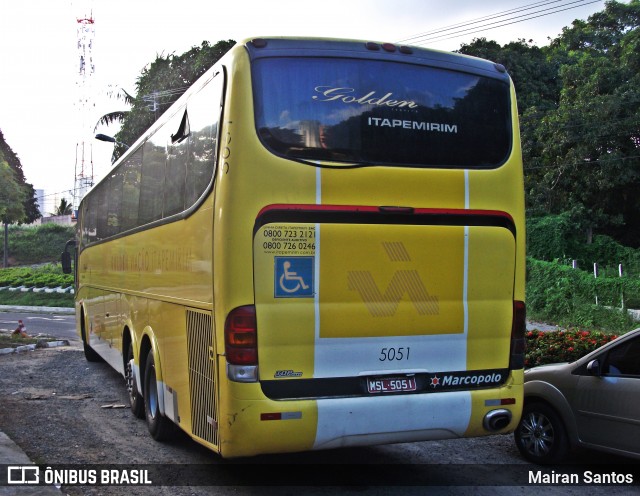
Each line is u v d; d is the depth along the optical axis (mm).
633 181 31531
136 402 8250
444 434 5293
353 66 5316
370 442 5055
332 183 5055
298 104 5098
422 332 5266
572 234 33250
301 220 4957
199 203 5508
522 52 42125
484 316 5492
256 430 4754
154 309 7152
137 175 8305
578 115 32062
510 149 5750
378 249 5145
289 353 4887
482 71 5785
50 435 7445
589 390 6078
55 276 40094
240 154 4906
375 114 5289
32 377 11617
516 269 5664
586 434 6098
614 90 31766
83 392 10234
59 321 26312
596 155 32438
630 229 35156
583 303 23562
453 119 5551
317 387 4945
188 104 6086
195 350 5574
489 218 5555
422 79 5512
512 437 7641
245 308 4801
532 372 6684
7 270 45125
